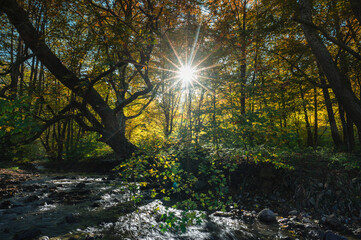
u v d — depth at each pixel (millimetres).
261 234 4969
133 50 9141
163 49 9945
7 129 5535
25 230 4816
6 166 15242
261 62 10812
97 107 13070
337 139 11281
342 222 5457
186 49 10711
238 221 5750
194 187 7984
